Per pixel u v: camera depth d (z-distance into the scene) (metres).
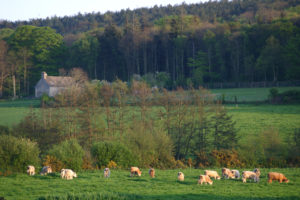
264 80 119.62
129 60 139.00
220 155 30.45
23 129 43.22
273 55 110.75
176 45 136.50
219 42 131.38
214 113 47.53
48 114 46.09
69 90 51.41
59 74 124.88
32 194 16.47
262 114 64.12
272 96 77.94
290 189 18.56
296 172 25.64
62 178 20.70
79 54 138.00
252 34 131.12
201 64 132.38
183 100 44.59
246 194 17.12
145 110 45.97
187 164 30.22
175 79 132.50
